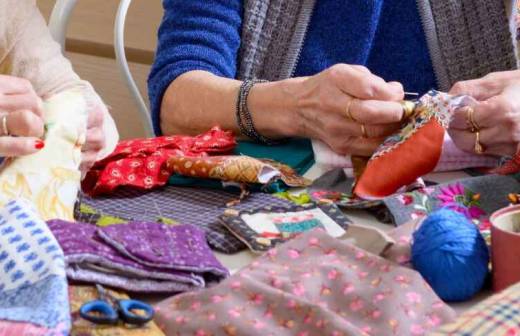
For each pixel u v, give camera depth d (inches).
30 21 46.7
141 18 98.3
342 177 48.9
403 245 35.1
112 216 42.9
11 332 25.4
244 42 61.2
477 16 60.2
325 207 43.2
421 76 61.9
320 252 34.8
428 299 31.3
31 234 30.4
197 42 60.0
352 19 60.1
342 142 49.3
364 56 60.7
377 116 46.8
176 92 58.7
